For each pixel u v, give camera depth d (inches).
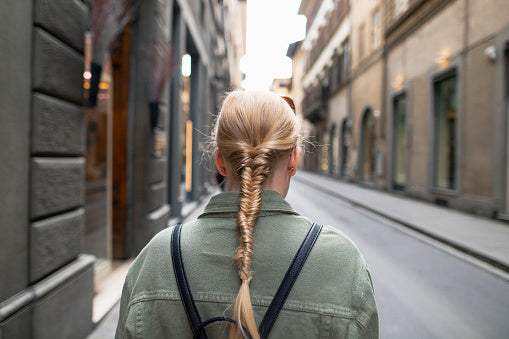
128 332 26.7
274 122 30.0
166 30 236.1
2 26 80.2
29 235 90.2
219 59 798.5
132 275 30.1
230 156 30.5
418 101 492.1
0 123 80.0
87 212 223.6
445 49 419.2
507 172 318.7
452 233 266.5
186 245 28.5
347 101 892.0
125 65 195.8
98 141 195.3
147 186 199.6
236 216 29.1
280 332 24.8
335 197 584.7
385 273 184.9
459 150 384.2
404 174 555.2
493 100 332.8
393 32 582.2
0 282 79.7
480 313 137.3
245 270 25.4
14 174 84.4
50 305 94.8
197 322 25.2
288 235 27.7
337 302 25.4
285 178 31.5
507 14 315.0
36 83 91.4
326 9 1142.3
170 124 307.7
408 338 117.3
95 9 130.5
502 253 209.0
